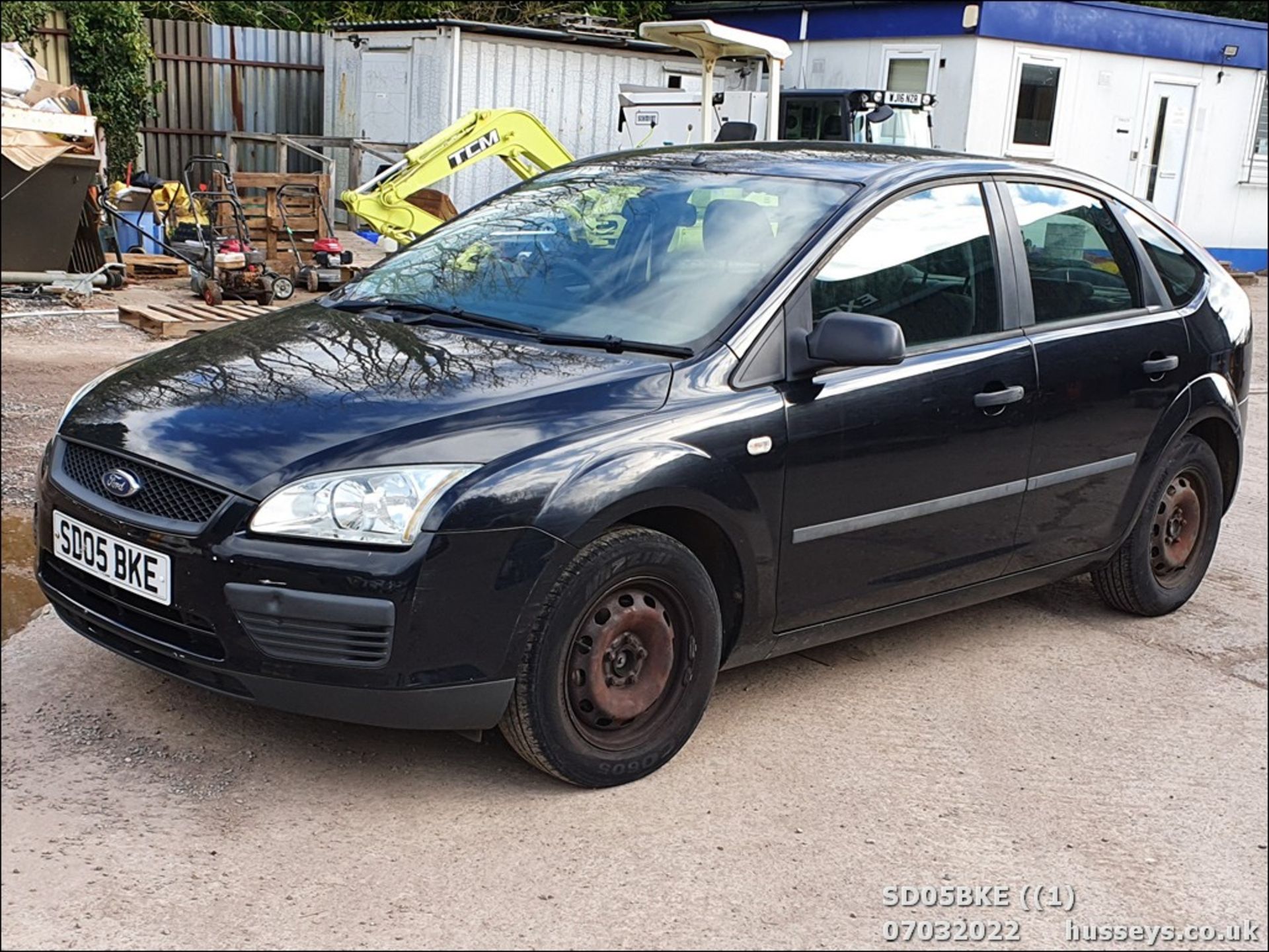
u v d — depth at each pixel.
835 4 18.50
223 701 3.99
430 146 11.62
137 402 3.70
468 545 3.26
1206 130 19.80
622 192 4.62
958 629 5.23
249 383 3.69
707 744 4.02
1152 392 5.09
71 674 4.11
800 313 3.99
